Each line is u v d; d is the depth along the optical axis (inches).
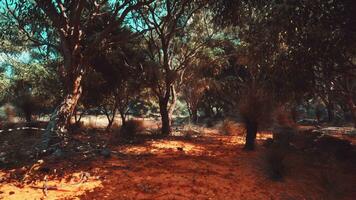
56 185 247.3
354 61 419.2
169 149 404.8
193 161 335.0
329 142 409.4
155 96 794.2
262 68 376.2
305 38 284.7
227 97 1147.9
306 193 250.2
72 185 249.4
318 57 300.4
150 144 441.1
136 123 572.7
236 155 370.6
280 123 638.5
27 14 406.9
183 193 237.6
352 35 265.0
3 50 712.4
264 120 397.4
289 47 313.4
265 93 394.0
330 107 1037.8
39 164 300.2
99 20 542.6
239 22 392.8
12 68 766.5
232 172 296.8
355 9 250.5
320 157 352.8
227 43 664.4
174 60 778.2
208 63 722.2
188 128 800.3
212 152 390.9
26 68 724.7
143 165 312.5
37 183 254.1
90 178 266.7
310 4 258.1
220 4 376.5
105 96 700.7
